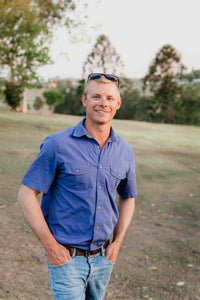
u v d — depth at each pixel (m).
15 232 4.46
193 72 45.38
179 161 11.63
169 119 43.72
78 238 1.80
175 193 7.57
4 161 8.96
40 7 22.00
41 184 1.79
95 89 1.83
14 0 18.73
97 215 1.81
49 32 24.56
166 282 3.54
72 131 1.84
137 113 43.53
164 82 43.69
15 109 38.88
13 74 24.34
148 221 5.58
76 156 1.79
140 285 3.44
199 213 6.23
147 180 8.58
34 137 14.53
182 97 43.06
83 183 1.79
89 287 1.93
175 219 5.81
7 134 14.64
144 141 16.55
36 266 3.60
